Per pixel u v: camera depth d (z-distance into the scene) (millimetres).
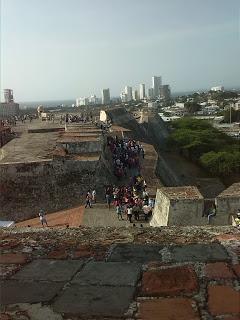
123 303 3275
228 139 63000
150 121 68688
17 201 20797
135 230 5402
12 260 4367
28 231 5602
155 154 31172
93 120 50750
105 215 18781
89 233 5332
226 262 4016
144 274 3820
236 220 12328
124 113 61344
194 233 5133
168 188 14891
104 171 22719
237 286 3457
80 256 4406
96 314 3127
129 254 4383
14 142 29266
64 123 45062
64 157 21984
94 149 23797
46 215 20344
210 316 2984
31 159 21891
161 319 2990
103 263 4156
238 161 43969
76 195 21250
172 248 4508
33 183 21031
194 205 13422
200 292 3381
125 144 31547
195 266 3934
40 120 57219
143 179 23422
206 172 45938
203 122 75562
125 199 19250
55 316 3139
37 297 3451
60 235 5270
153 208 17125
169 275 3729
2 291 3602
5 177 20844
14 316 3162
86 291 3523
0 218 20500
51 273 3951
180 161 52125
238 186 14281
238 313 3010
